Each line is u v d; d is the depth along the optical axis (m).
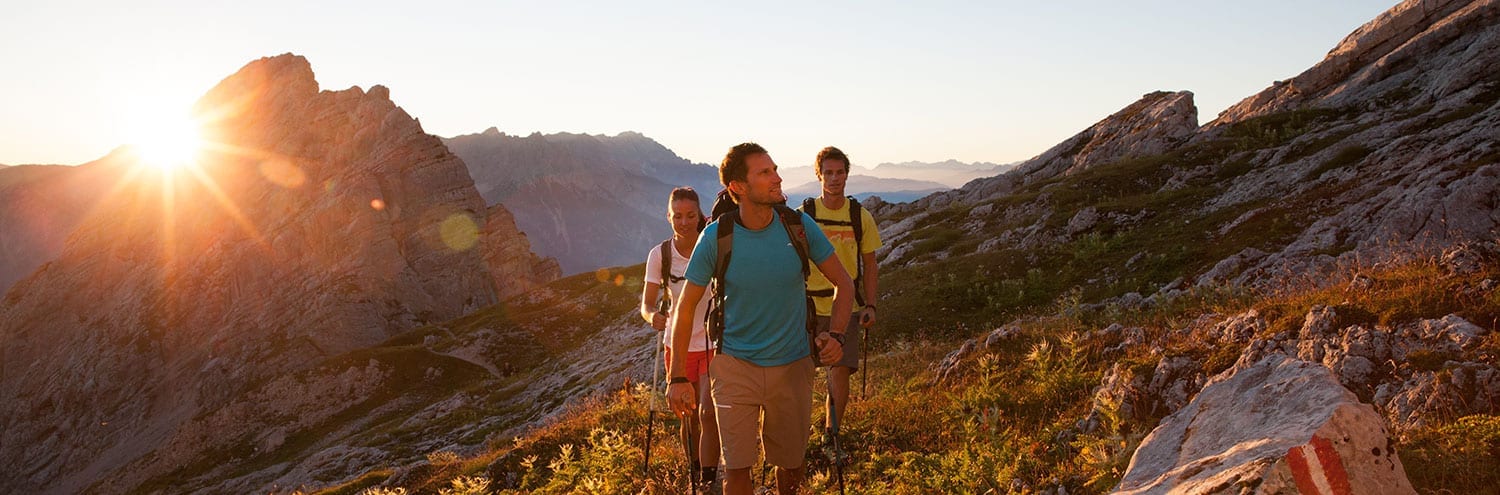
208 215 199.38
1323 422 3.43
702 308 7.48
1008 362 10.98
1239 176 35.81
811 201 7.58
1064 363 9.58
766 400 5.12
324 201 185.88
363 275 173.25
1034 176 62.66
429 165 196.75
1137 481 4.42
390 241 180.75
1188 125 55.84
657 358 7.62
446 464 15.64
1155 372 8.12
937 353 16.08
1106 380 8.73
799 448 5.35
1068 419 8.21
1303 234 21.61
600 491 9.59
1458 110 33.44
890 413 9.83
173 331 175.38
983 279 27.09
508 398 67.88
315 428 99.62
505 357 109.12
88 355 178.25
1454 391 5.93
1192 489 3.66
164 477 99.88
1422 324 6.83
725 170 4.95
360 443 64.88
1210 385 4.75
